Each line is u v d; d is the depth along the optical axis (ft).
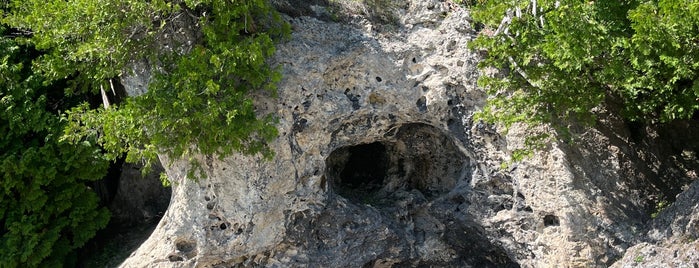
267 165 42.73
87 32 38.70
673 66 37.58
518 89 41.73
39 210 51.01
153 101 38.27
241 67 39.55
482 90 44.06
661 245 39.93
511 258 46.11
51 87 53.06
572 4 36.45
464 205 46.50
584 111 40.65
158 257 44.50
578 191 42.63
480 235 46.83
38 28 39.14
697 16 33.50
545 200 43.01
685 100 41.39
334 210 45.42
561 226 42.65
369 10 45.98
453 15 45.83
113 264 52.42
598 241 42.19
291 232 44.73
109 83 51.31
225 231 43.68
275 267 45.37
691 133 48.88
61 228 51.80
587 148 44.14
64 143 50.24
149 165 39.14
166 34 41.09
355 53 44.09
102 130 44.68
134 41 39.42
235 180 42.91
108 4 37.27
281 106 42.60
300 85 43.01
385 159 50.67
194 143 40.40
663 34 35.22
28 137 52.16
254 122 39.22
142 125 38.27
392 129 46.70
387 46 44.62
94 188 55.88
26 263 50.88
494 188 45.44
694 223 38.75
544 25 39.22
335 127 44.52
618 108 46.73
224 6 38.73
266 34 39.83
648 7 35.47
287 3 44.65
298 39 43.60
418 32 45.57
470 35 45.19
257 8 41.39
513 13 40.86
